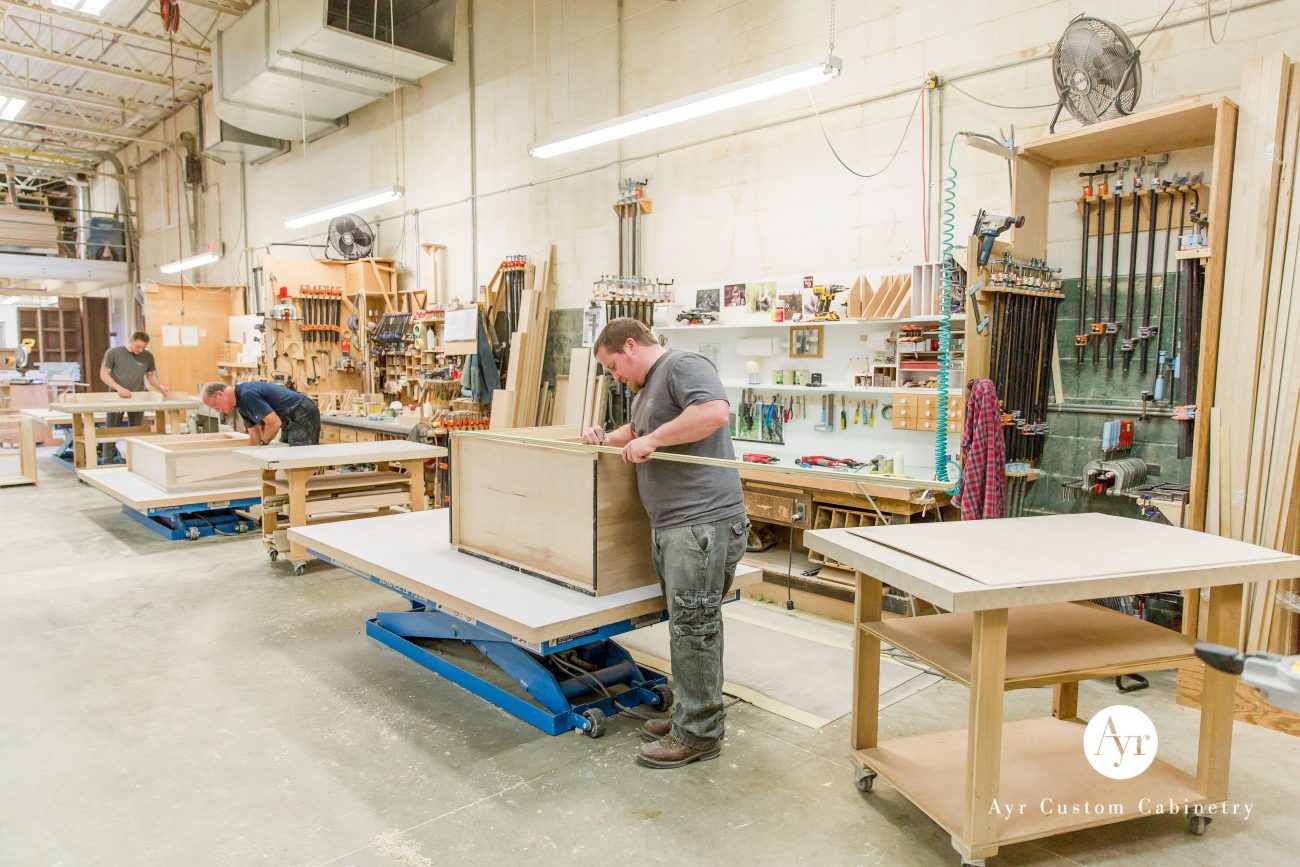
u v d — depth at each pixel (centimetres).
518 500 279
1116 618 235
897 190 441
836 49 464
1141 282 361
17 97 991
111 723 281
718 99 392
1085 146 347
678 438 227
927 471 421
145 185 1385
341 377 866
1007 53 397
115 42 973
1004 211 401
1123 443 355
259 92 794
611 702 289
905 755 234
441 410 689
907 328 417
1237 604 210
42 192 1547
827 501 404
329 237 848
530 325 640
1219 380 305
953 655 207
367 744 266
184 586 446
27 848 209
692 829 217
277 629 378
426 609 361
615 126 438
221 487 541
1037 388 378
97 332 1491
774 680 321
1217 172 296
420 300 796
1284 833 216
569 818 222
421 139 791
